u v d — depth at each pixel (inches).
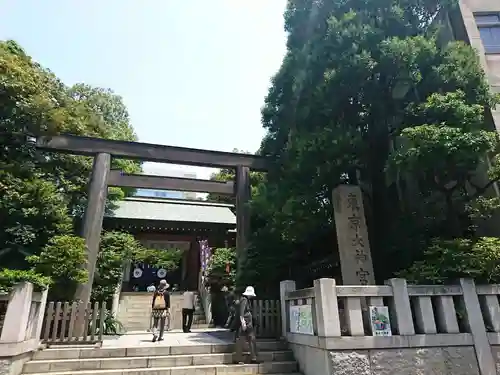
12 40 468.8
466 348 219.0
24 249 381.7
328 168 311.1
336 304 213.8
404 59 295.0
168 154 476.7
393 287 225.8
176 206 791.1
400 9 330.6
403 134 269.3
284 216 356.2
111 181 460.4
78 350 242.7
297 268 409.1
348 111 340.5
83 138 446.9
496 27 411.2
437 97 283.0
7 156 411.5
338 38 319.6
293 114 404.5
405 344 211.5
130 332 430.9
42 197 394.9
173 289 820.6
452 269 239.0
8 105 387.5
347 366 199.8
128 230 693.9
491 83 374.0
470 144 245.6
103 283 465.7
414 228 322.3
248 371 241.0
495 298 237.6
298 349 253.8
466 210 311.9
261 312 313.6
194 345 265.7
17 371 210.5
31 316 234.2
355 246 306.7
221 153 495.2
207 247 681.6
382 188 346.9
